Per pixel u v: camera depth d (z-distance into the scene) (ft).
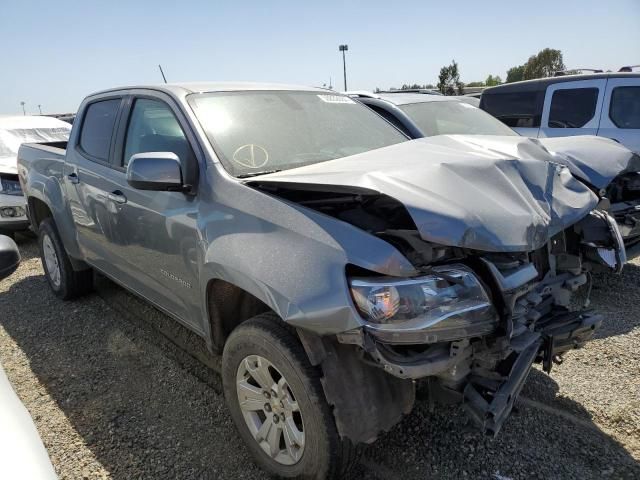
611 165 12.35
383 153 8.68
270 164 9.30
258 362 7.82
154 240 10.00
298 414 7.61
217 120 9.70
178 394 10.64
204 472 8.38
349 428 6.89
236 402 8.48
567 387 10.43
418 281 6.39
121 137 11.57
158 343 12.94
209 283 8.44
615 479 7.95
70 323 14.30
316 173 7.71
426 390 7.86
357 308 6.33
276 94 11.29
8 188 22.38
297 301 6.63
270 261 7.15
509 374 7.33
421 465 8.37
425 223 6.34
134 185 8.51
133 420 9.79
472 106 22.82
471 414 7.10
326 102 11.98
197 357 12.17
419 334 6.24
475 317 6.60
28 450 4.79
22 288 17.46
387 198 7.50
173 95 10.10
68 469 8.50
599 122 22.30
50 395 10.73
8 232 23.53
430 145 9.04
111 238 11.81
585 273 10.12
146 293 11.30
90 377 11.41
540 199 7.82
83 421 9.80
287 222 7.34
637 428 9.10
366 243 6.62
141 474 8.38
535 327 8.50
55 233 15.34
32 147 16.84
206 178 8.77
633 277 16.53
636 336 12.45
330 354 6.97
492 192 7.25
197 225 8.67
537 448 8.69
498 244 6.58
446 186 7.03
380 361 6.36
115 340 13.17
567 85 23.48
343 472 7.18
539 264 9.16
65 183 13.78
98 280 17.60
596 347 12.00
